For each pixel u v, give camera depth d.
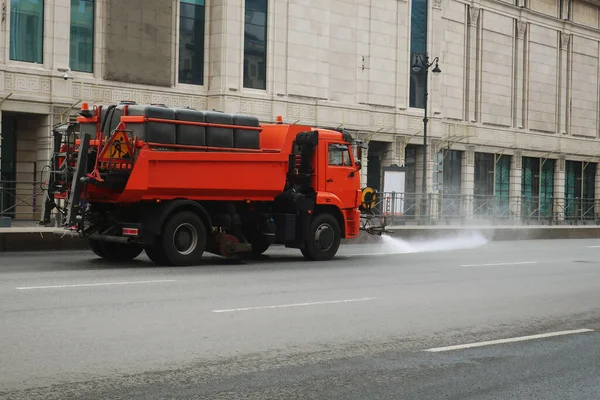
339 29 41.25
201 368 7.54
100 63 32.06
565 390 7.15
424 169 37.19
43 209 17.27
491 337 9.59
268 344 8.73
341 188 20.00
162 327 9.48
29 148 31.81
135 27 32.91
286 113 38.19
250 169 18.06
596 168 62.34
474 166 51.47
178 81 34.88
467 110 50.59
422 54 46.34
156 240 16.86
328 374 7.48
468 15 50.47
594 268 19.09
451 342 9.21
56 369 7.31
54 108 30.67
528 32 55.22
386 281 15.12
